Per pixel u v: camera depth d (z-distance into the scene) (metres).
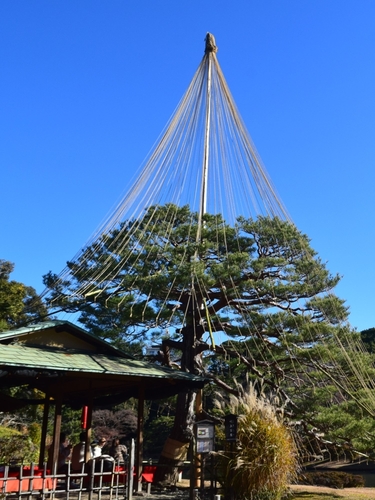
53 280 22.22
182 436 20.27
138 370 16.22
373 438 17.95
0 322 26.83
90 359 15.99
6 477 11.98
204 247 19.61
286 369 21.16
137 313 19.52
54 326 16.22
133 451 14.39
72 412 40.97
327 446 19.64
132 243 20.59
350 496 17.59
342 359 19.52
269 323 19.55
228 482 14.52
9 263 33.28
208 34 22.06
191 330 21.22
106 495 15.00
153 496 15.71
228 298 20.22
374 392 18.62
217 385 22.94
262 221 21.16
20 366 13.72
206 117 21.48
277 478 14.37
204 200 21.48
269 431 14.64
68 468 13.02
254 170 20.97
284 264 20.20
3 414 30.69
